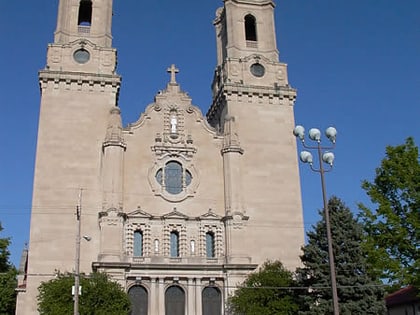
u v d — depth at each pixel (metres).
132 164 63.56
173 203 63.09
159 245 60.31
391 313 70.31
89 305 49.38
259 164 67.81
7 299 60.31
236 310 55.34
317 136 32.16
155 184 63.34
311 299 49.03
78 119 65.44
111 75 67.56
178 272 58.34
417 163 40.69
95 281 51.31
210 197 64.38
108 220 58.59
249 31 79.50
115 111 64.31
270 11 77.00
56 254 59.41
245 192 66.00
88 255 59.47
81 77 66.75
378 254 39.09
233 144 65.62
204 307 58.94
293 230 65.44
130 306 53.06
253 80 72.06
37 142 63.50
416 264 37.62
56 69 67.19
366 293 47.34
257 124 69.69
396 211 40.84
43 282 54.31
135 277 57.22
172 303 58.28
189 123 67.12
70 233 60.38
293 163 68.81
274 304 52.62
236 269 59.31
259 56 73.25
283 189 67.25
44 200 61.19
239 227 61.62
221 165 66.12
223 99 71.50
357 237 49.94
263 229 64.62
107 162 61.53
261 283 54.56
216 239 61.81
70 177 62.78
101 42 70.00
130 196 62.19
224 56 78.25
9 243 61.03
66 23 70.12
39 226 60.06
